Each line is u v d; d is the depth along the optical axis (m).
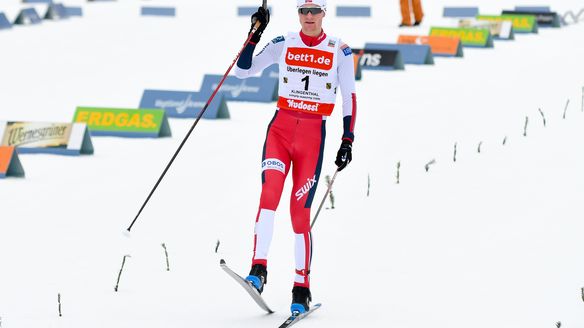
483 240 24.73
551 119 40.66
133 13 96.50
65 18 90.94
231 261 23.94
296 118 20.36
